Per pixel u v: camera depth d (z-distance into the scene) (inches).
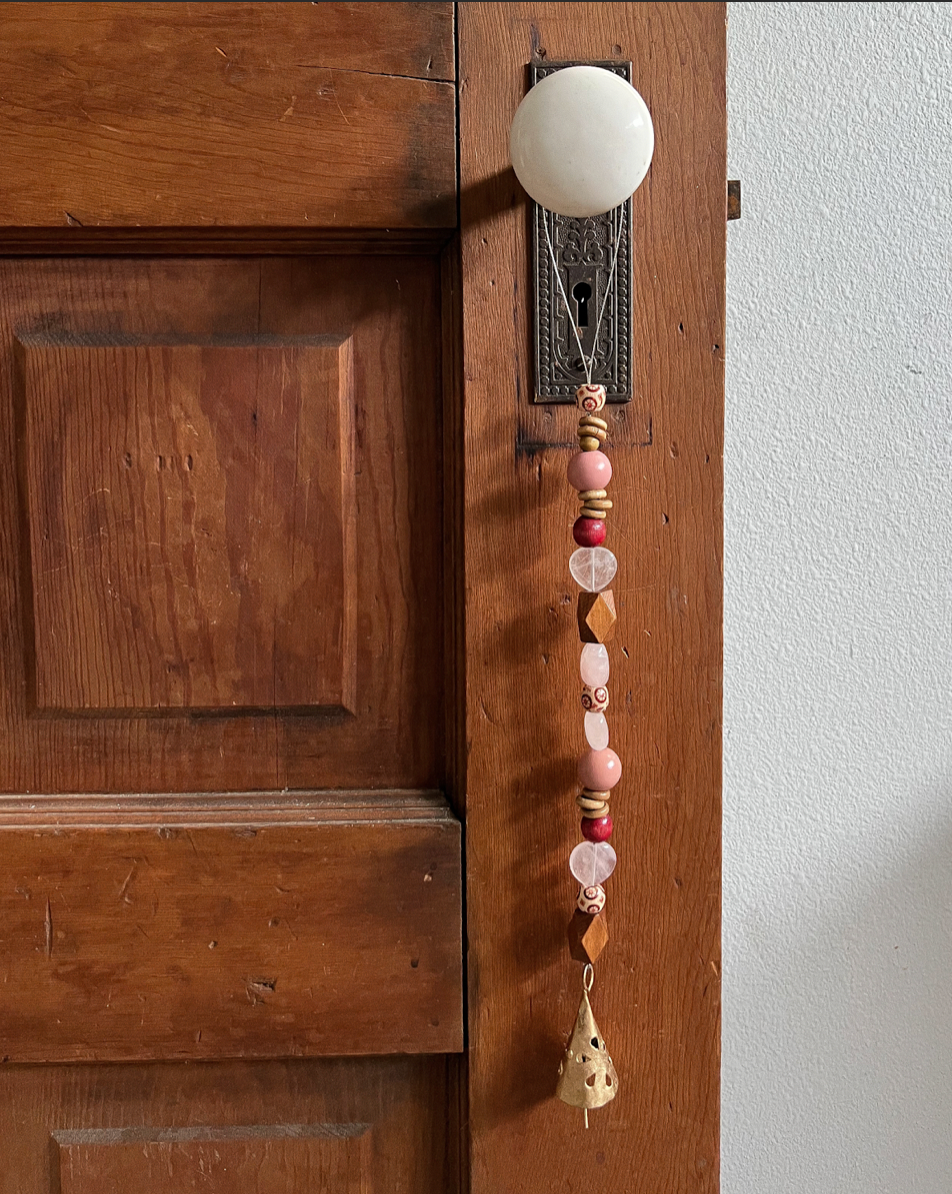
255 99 21.0
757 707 28.9
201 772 23.1
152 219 21.1
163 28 20.9
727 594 28.6
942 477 28.2
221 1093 23.4
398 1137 23.6
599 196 18.6
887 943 29.4
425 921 22.2
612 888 22.1
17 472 22.6
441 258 22.4
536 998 22.3
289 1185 23.3
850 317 27.8
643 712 21.9
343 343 22.5
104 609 22.5
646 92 21.0
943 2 27.1
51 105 20.9
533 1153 22.5
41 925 22.0
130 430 22.3
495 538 21.6
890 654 28.7
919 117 27.4
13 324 22.3
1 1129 23.3
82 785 23.0
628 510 21.6
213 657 22.7
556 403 21.4
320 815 22.5
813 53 27.2
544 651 21.8
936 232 27.6
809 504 28.3
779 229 27.6
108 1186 23.1
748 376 28.0
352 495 22.8
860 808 29.1
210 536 22.5
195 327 22.4
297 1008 22.2
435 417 22.8
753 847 29.3
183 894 22.0
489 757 21.9
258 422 22.4
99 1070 23.2
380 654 23.1
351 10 20.9
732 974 29.6
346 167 21.1
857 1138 29.9
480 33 21.0
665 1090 22.4
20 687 23.0
